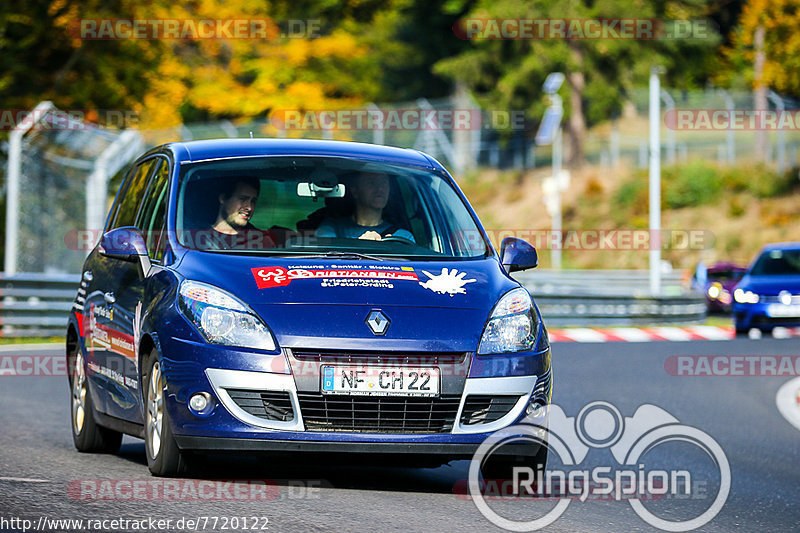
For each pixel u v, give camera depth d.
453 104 143.75
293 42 152.25
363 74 163.25
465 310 24.12
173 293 24.09
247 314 23.25
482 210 177.62
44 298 69.88
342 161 28.34
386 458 23.28
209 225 26.27
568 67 184.88
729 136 180.75
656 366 58.88
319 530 19.67
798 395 49.69
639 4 188.00
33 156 78.88
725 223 165.75
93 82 105.94
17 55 101.31
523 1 187.38
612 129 195.62
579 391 48.34
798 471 31.62
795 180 172.12
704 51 195.75
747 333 82.19
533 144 189.50
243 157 28.00
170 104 120.50
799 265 85.50
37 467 26.30
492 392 23.56
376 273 24.70
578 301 90.12
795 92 159.38
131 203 30.03
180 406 23.19
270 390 22.75
